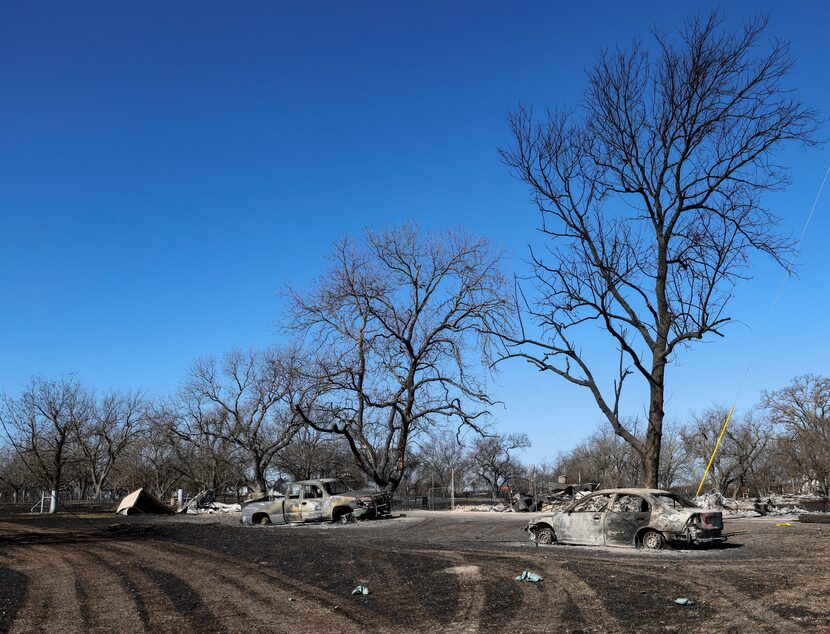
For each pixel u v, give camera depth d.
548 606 9.81
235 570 13.80
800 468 56.53
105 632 8.59
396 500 50.34
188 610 9.87
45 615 9.62
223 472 69.38
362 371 43.16
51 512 49.66
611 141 20.94
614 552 16.41
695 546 17.33
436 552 16.53
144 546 19.25
